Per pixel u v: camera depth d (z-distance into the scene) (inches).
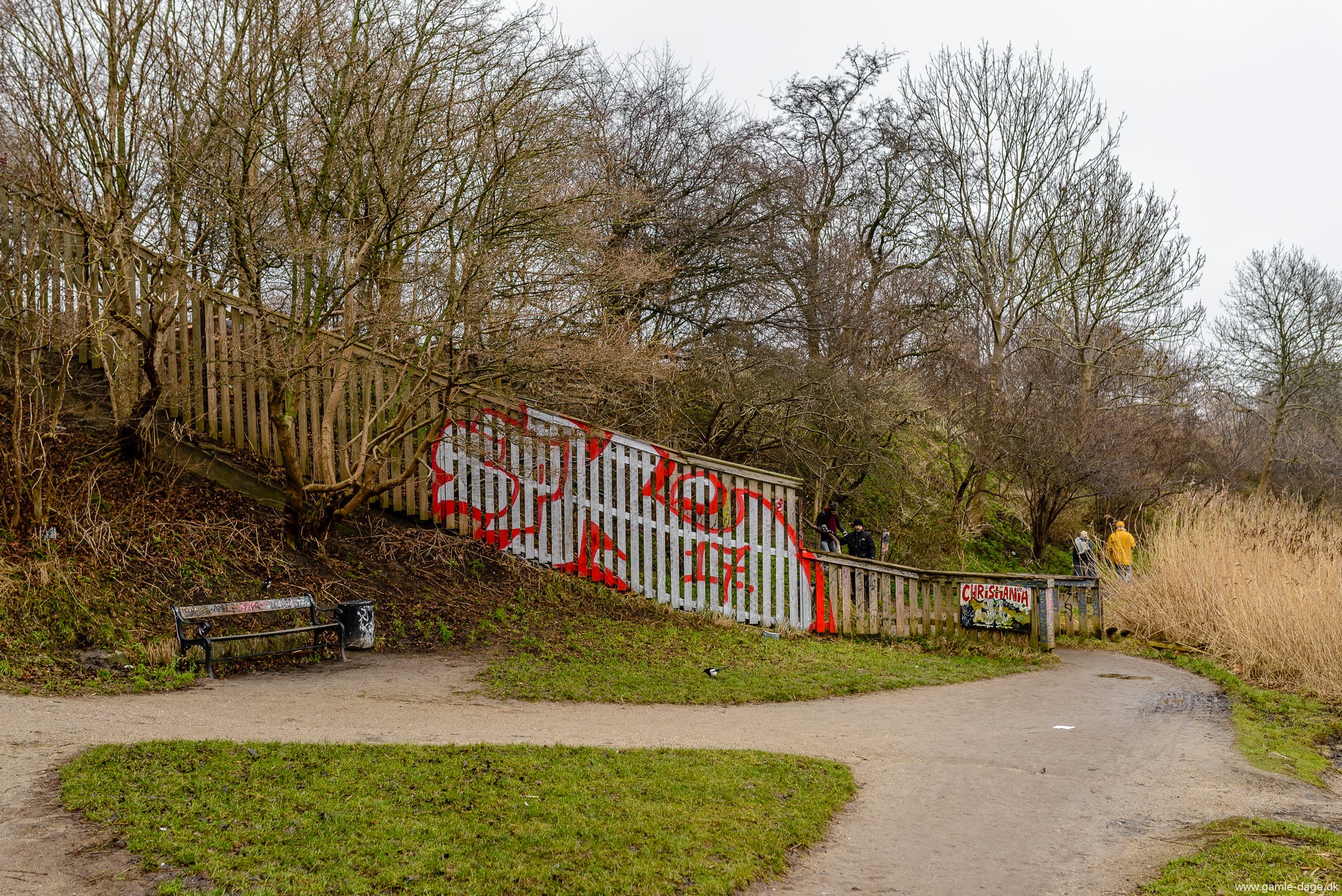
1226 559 533.0
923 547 758.5
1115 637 542.6
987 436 851.4
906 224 964.0
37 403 398.0
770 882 180.4
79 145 390.0
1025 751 291.3
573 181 460.1
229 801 188.1
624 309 592.1
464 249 414.6
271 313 423.5
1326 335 1280.8
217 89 386.6
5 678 264.8
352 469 474.0
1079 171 996.6
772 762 251.9
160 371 450.0
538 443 508.4
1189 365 1083.9
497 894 158.6
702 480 515.2
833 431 703.1
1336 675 400.5
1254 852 200.5
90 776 193.2
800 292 732.0
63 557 332.8
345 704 289.4
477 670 352.5
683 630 464.4
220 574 370.3
